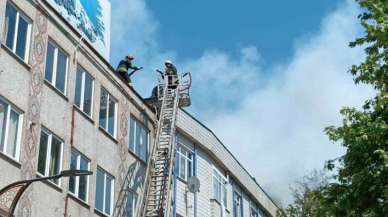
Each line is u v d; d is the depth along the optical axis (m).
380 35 17.98
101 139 25.00
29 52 20.86
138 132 28.56
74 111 23.20
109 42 30.50
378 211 17.09
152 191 26.92
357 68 18.67
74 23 26.84
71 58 23.53
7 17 19.91
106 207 24.83
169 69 30.19
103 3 30.39
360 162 17.88
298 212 34.50
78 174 14.32
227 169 36.66
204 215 32.38
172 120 28.14
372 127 17.38
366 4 18.53
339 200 18.08
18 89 19.91
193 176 30.61
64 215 21.53
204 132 33.53
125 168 26.62
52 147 21.50
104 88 25.94
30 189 19.70
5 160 18.72
